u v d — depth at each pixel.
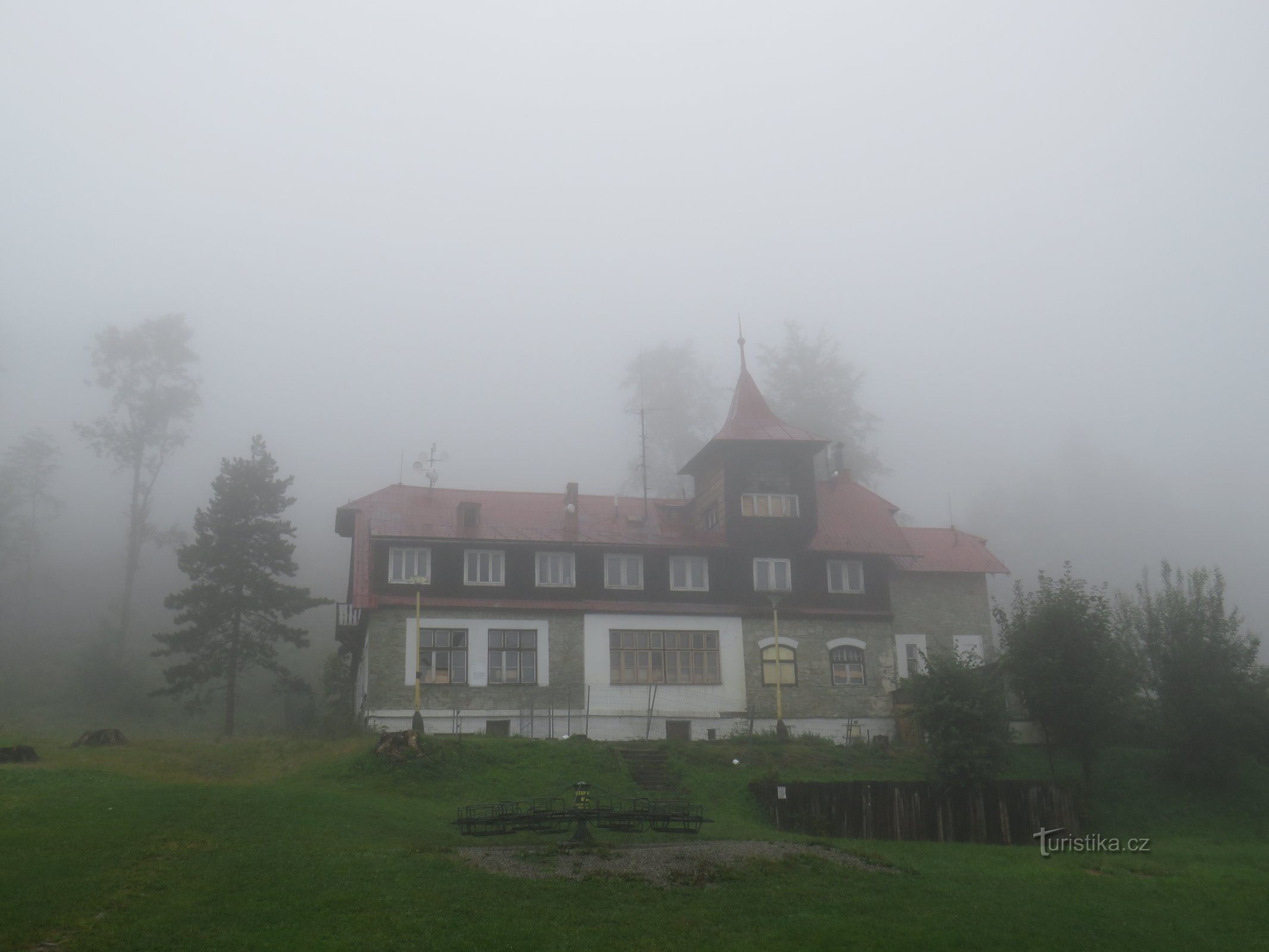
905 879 20.89
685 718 40.31
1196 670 34.09
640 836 24.03
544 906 16.75
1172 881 22.03
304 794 24.44
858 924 16.81
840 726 41.62
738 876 19.70
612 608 40.94
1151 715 35.03
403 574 39.81
